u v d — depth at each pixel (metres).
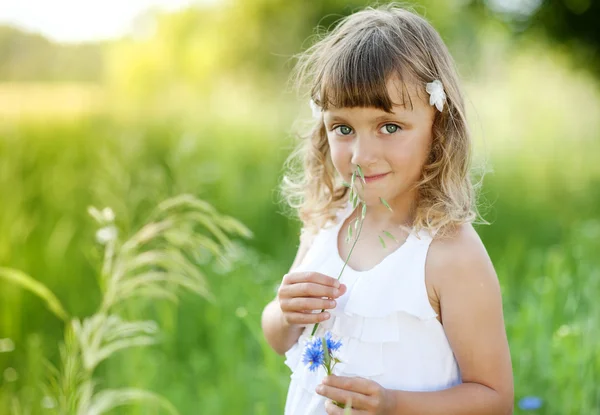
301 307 2.11
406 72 2.05
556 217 7.88
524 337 3.86
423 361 2.09
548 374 3.63
